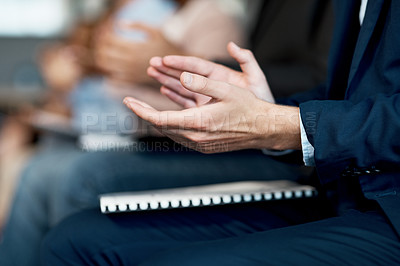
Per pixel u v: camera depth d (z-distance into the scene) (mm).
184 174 1455
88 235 988
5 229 1662
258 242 790
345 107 854
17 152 2461
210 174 1466
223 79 1030
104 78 1981
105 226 1004
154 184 1414
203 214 1051
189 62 1002
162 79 1053
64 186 1523
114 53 1939
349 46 1030
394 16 858
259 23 2230
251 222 1051
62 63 2268
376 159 818
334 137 826
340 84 1041
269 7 2205
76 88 2096
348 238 773
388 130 792
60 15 5477
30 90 4180
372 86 899
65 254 983
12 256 1602
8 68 5160
